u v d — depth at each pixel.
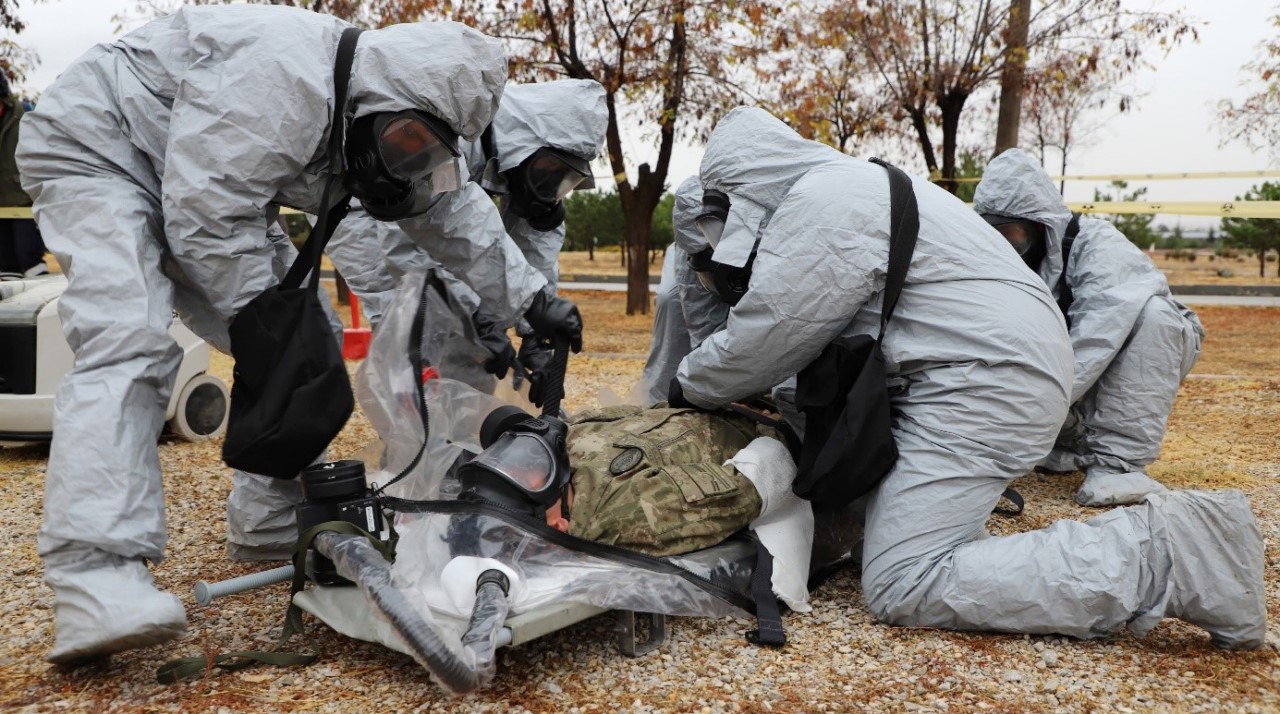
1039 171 4.68
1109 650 2.86
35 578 3.59
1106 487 4.62
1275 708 2.48
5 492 4.95
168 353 2.73
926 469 3.04
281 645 2.79
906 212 3.09
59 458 2.53
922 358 3.07
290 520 3.76
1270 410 7.25
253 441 2.70
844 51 12.95
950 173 12.95
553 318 3.53
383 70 2.77
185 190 2.65
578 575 2.71
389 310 3.13
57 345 5.37
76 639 2.48
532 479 2.81
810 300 3.02
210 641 2.95
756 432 3.47
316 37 2.78
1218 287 24.97
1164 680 2.65
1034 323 3.08
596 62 13.00
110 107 2.83
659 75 12.80
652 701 2.51
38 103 2.83
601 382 8.84
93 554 2.51
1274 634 2.96
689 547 2.98
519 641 2.47
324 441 2.73
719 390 3.29
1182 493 2.84
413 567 2.74
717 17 12.46
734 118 3.46
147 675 2.67
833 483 3.05
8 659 2.82
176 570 3.70
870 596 3.09
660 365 4.87
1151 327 4.62
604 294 22.14
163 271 2.98
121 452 2.56
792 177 3.31
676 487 2.97
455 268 3.56
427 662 2.19
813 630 3.04
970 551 2.95
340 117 2.78
